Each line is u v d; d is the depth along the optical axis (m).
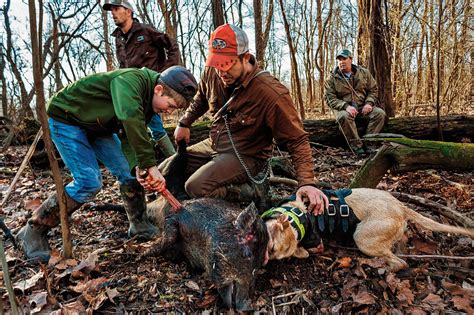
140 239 3.28
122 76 2.62
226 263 2.41
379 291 2.69
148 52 4.97
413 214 3.07
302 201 3.11
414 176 4.94
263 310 2.45
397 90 10.00
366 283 2.76
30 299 2.44
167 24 8.84
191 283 2.69
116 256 3.00
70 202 2.86
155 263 2.93
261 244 2.51
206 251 2.58
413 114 9.96
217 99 3.43
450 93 8.84
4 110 8.19
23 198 4.35
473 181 4.80
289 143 3.07
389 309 2.53
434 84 12.64
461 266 3.01
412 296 2.62
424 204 3.65
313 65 17.81
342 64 6.57
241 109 3.21
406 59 9.82
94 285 2.59
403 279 2.83
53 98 2.76
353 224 3.05
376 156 4.10
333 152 6.41
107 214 3.84
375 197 3.09
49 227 2.94
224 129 3.49
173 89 2.74
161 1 9.19
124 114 2.45
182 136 3.71
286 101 3.01
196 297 2.57
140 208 3.29
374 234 2.93
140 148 2.54
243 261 2.41
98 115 2.72
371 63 7.10
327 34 17.78
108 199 4.29
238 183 3.52
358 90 6.66
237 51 2.84
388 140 4.08
